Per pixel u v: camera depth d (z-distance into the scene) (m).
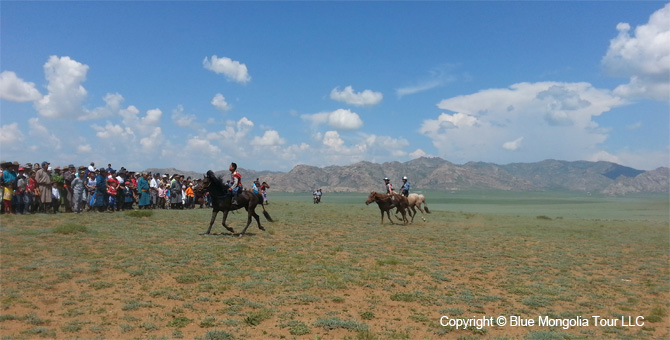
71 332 7.85
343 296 10.91
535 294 12.16
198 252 15.07
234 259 14.33
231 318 8.98
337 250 17.05
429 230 25.88
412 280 12.91
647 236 27.00
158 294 10.23
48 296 9.75
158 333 8.00
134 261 13.21
